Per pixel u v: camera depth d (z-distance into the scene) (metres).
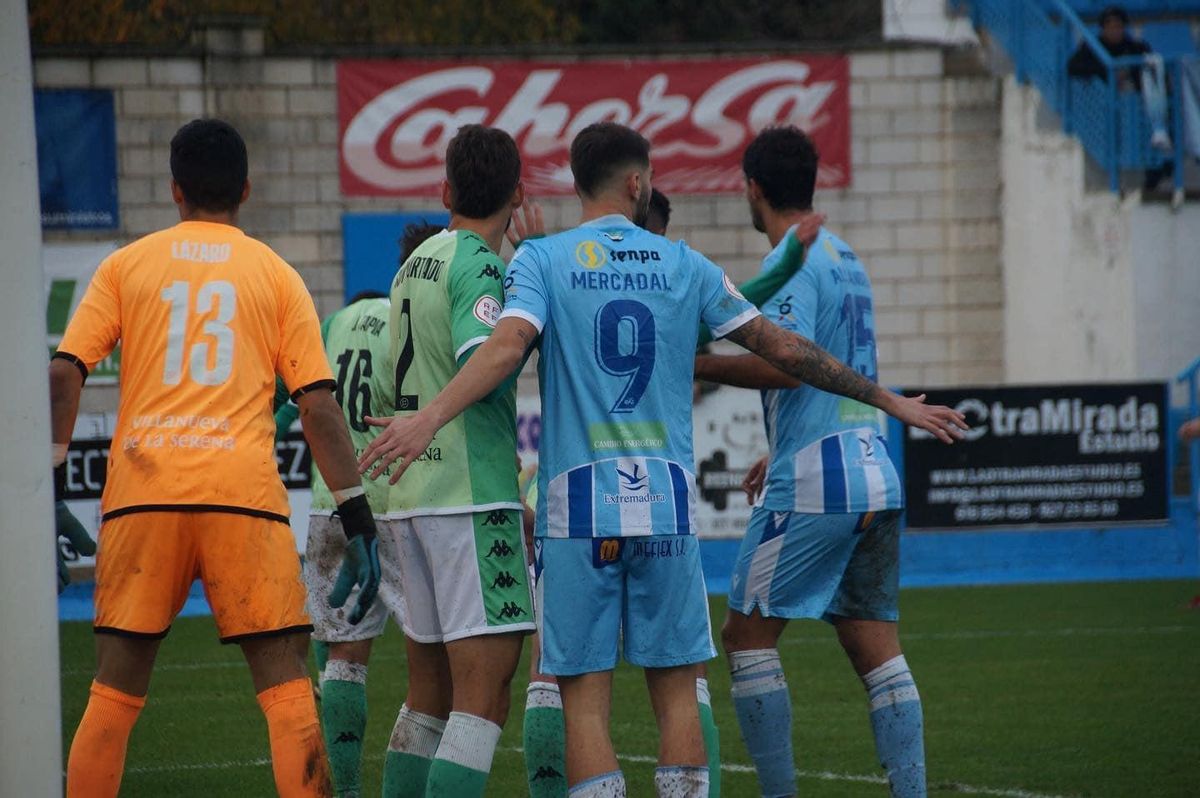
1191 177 59.28
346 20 77.44
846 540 16.88
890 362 60.53
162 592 13.91
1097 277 57.00
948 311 60.53
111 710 13.98
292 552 14.34
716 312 14.77
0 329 11.63
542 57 57.69
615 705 27.23
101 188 55.44
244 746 23.66
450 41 78.81
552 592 14.29
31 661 11.69
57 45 54.94
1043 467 46.72
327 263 57.47
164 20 74.00
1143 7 68.94
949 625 36.69
